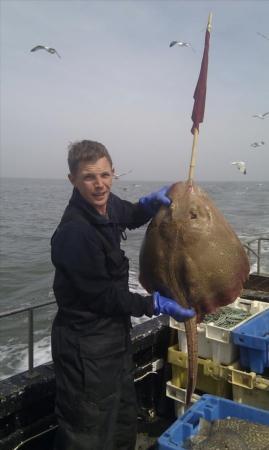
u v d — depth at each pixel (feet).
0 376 28.37
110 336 8.80
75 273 8.18
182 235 8.34
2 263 68.13
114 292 8.33
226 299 8.45
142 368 13.56
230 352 12.24
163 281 8.59
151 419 13.88
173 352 13.23
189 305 8.42
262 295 16.30
